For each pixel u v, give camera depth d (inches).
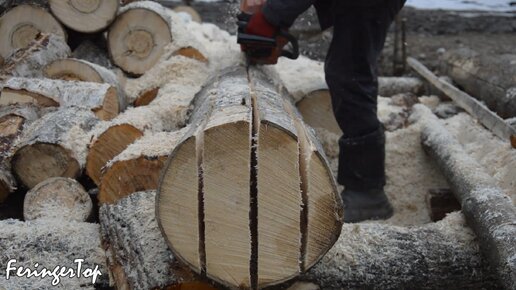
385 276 107.7
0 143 146.6
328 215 94.3
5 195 144.7
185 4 394.9
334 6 152.1
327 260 107.0
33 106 161.3
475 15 384.5
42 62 185.8
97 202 144.7
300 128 104.5
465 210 124.0
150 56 209.3
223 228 91.1
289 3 144.1
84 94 165.5
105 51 218.8
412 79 254.5
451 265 110.8
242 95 116.0
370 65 156.3
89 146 144.4
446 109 220.1
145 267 99.9
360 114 158.9
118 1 205.2
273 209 91.0
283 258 92.4
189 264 93.5
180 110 167.9
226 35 277.7
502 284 104.2
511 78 202.8
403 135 192.1
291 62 214.4
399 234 115.1
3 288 106.6
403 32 277.7
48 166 142.7
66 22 204.5
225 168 90.2
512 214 113.5
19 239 117.6
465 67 231.9
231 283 92.6
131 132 146.0
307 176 92.1
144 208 113.3
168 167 91.7
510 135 163.3
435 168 188.7
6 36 203.3
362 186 163.8
